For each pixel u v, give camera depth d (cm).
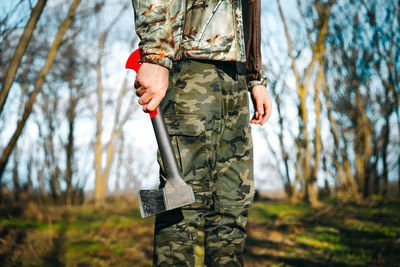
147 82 89
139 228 372
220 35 102
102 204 795
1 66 219
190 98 98
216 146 101
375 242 280
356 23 514
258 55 125
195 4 101
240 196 107
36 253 263
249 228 389
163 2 92
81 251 281
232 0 107
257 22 122
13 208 495
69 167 839
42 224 418
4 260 241
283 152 701
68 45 621
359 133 578
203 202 98
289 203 668
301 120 660
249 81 131
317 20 578
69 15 268
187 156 97
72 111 843
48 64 248
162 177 98
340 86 589
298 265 234
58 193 798
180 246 97
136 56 96
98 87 877
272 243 312
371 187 645
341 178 648
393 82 485
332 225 380
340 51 564
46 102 788
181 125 98
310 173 643
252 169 111
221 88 102
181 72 99
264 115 131
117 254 275
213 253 107
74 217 488
